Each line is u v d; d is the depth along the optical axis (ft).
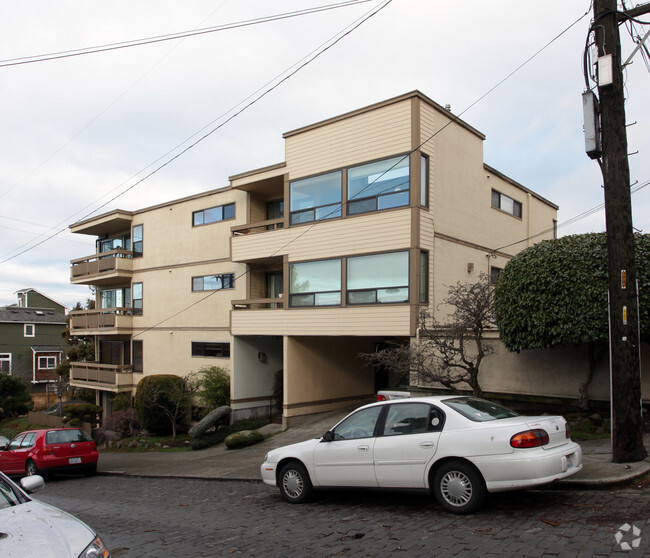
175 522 25.90
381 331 52.65
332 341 66.95
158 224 86.89
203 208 79.36
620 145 27.25
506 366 44.96
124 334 92.79
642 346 38.17
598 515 19.94
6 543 12.82
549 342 37.65
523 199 77.46
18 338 155.53
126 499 35.19
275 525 23.24
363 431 25.02
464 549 17.65
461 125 61.67
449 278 57.26
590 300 35.47
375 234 54.08
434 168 55.47
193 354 79.30
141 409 74.59
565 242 37.70
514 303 39.22
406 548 18.35
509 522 19.99
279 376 72.90
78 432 53.21
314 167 59.77
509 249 72.13
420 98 52.90
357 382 70.23
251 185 68.44
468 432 21.58
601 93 27.78
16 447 53.06
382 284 53.21
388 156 53.83
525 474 20.12
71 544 13.08
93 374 96.17
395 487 23.29
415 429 23.32
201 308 78.38
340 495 27.96
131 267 91.61
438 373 45.98
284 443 54.85
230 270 74.43
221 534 22.59
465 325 41.78
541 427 21.11
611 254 27.35
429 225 53.57
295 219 61.16
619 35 27.91
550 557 16.30
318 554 18.78
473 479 21.08
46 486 47.52
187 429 76.59
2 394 120.16
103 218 92.43
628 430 26.71
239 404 69.05
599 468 25.82
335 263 57.00
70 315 104.63
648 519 18.97
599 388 40.37
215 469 45.16
